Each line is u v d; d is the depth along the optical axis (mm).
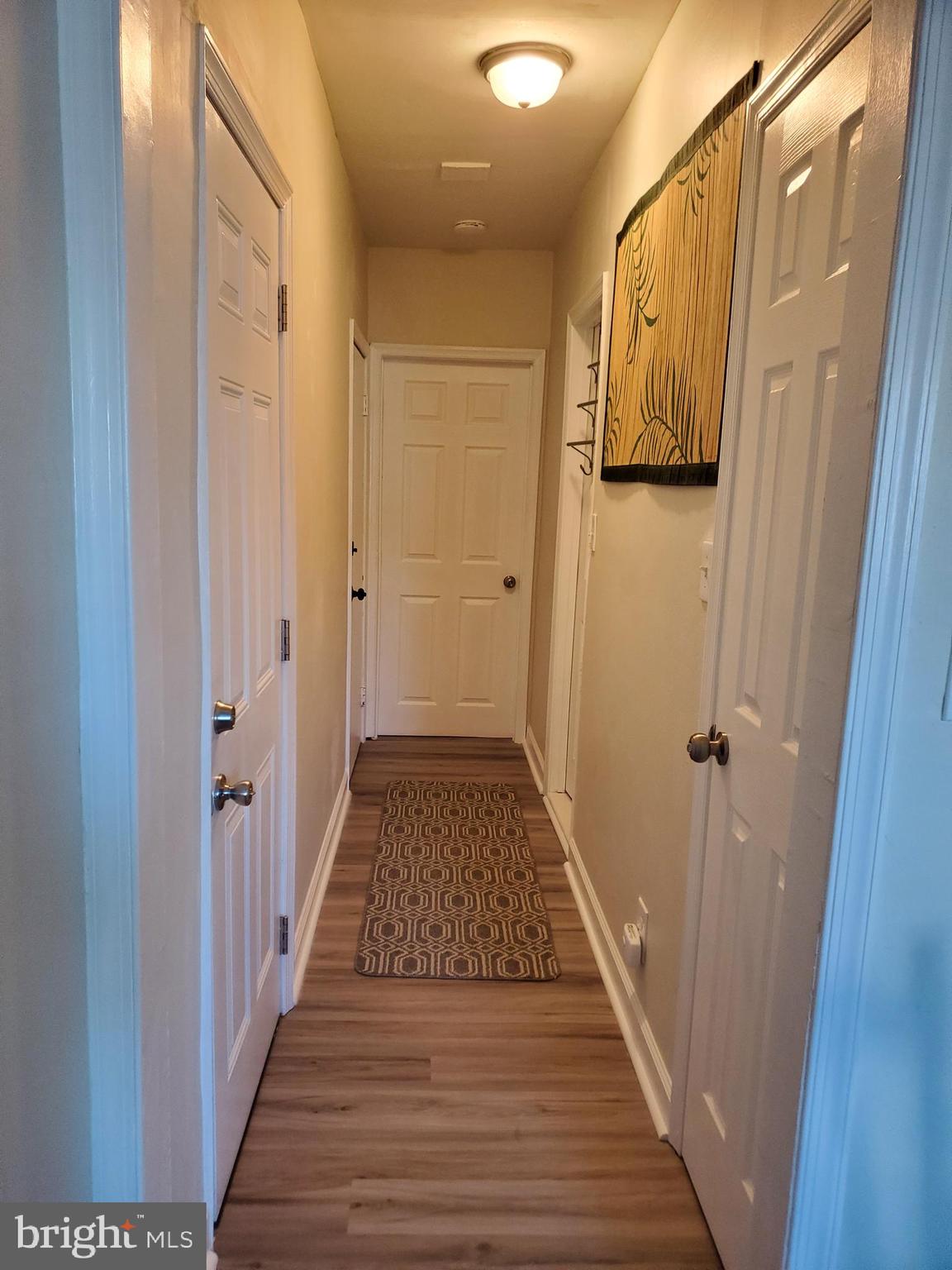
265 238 1672
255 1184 1606
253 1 1506
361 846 3193
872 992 954
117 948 879
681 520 1815
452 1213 1567
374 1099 1855
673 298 1859
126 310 807
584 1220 1566
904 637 879
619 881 2320
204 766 1236
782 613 1273
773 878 1299
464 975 2369
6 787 708
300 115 2018
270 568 1807
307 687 2387
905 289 821
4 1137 718
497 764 4180
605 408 2623
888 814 916
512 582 4406
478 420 4285
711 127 1613
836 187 1121
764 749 1333
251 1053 1769
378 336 4141
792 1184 1005
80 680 840
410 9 1992
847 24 1076
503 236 3861
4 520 696
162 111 1007
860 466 876
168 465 1053
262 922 1858
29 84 719
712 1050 1560
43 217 748
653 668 2016
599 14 1977
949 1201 1021
